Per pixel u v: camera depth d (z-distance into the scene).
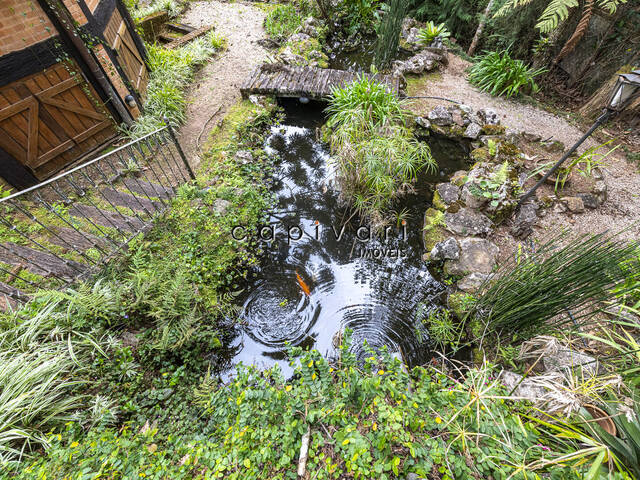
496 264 3.48
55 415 2.09
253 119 5.45
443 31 7.17
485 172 4.25
